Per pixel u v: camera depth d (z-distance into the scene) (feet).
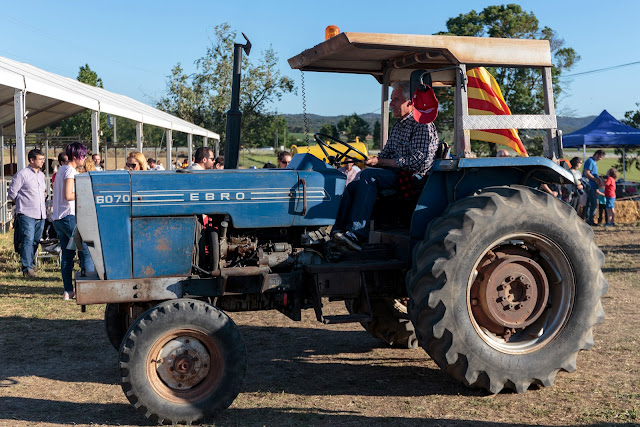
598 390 13.10
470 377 12.80
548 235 13.25
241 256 13.60
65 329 19.30
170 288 12.76
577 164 42.04
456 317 12.61
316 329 19.35
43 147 66.03
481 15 102.01
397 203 15.57
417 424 11.48
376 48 13.26
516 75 74.13
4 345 17.54
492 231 12.79
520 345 13.29
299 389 13.74
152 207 12.77
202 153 22.71
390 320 16.76
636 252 34.68
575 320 13.46
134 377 11.50
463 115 13.69
